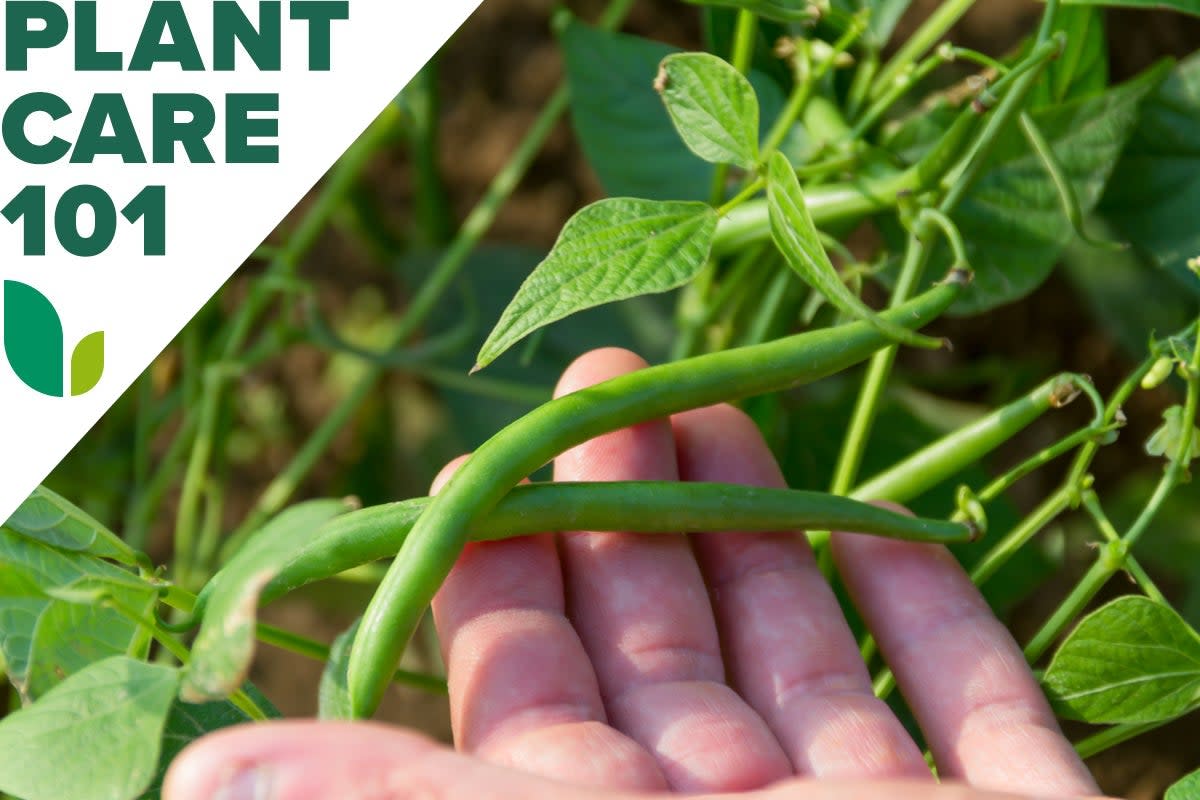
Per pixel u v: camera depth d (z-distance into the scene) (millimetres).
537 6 708
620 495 462
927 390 653
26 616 448
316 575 457
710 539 487
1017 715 473
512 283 631
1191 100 524
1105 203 530
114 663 432
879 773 466
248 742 420
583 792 425
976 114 485
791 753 473
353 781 420
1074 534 620
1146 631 468
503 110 710
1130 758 611
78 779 423
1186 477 474
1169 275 562
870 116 507
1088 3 497
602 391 461
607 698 469
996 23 636
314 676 630
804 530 472
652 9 693
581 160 702
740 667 481
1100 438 478
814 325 552
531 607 466
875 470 557
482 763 425
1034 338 640
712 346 551
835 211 506
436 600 468
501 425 615
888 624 483
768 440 554
